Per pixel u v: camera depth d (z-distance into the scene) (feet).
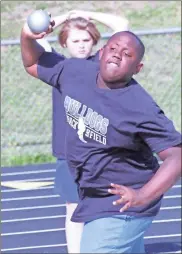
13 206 53.01
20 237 47.34
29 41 29.84
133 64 28.25
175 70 78.89
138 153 28.99
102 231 30.17
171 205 52.42
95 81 28.89
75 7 92.07
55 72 30.07
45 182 58.13
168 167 26.91
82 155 29.27
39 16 28.76
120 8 92.58
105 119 28.07
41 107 73.00
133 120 27.61
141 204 26.55
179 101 75.31
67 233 38.14
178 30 67.10
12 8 90.48
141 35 70.38
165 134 27.45
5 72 76.28
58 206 52.90
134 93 28.09
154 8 92.68
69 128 29.55
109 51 28.25
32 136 68.90
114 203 26.45
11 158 64.23
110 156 28.89
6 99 73.82
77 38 36.96
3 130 69.51
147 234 47.21
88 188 29.96
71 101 29.09
